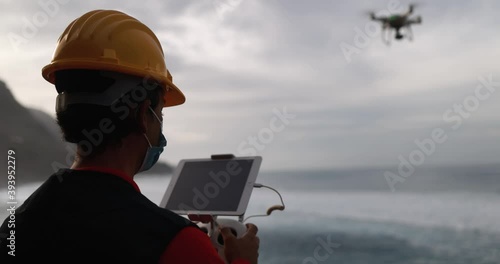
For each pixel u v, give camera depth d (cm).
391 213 2420
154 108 135
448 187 4091
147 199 118
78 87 126
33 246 112
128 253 104
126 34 136
